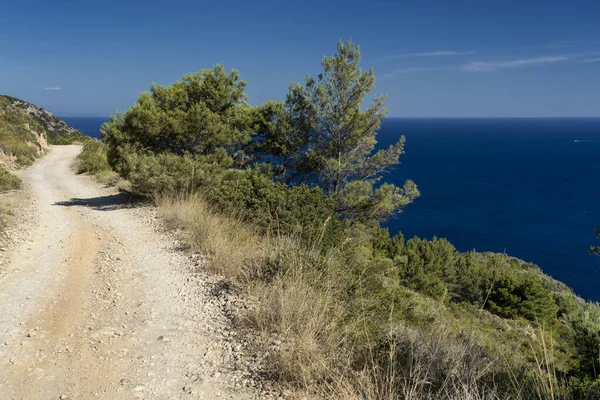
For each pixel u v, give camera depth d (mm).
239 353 4027
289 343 3977
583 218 60031
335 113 14164
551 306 19656
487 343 4879
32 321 4754
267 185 10195
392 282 7977
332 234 8617
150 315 5043
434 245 25438
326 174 14664
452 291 21453
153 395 3330
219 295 5602
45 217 11586
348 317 4336
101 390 3381
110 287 6035
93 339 4340
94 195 17203
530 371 3320
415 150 165375
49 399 3229
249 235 8172
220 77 15656
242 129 15797
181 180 12719
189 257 7504
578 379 3307
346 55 13758
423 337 4129
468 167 116312
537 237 50844
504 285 20359
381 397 3002
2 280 6145
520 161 134875
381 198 13797
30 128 40062
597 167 121000
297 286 4875
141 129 14812
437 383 3230
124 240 8961
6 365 3719
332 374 3342
